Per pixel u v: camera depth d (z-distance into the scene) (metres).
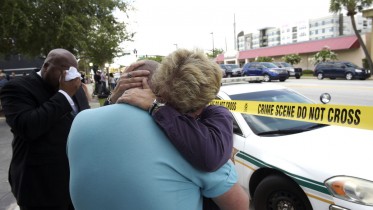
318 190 2.94
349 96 14.97
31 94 2.33
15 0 10.71
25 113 2.18
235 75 33.44
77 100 2.63
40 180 2.36
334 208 2.81
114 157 1.31
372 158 3.02
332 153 3.18
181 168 1.31
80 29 12.23
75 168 1.39
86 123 1.41
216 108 1.57
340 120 3.24
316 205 2.96
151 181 1.26
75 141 1.41
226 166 1.44
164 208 1.26
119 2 14.38
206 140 1.33
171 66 1.43
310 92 17.48
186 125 1.34
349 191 2.74
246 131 3.91
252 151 3.67
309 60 47.62
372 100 13.44
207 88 1.42
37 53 13.21
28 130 2.15
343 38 42.16
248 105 4.16
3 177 5.66
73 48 12.98
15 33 11.50
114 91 1.60
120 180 1.28
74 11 12.37
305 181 3.04
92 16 13.45
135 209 1.26
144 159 1.28
